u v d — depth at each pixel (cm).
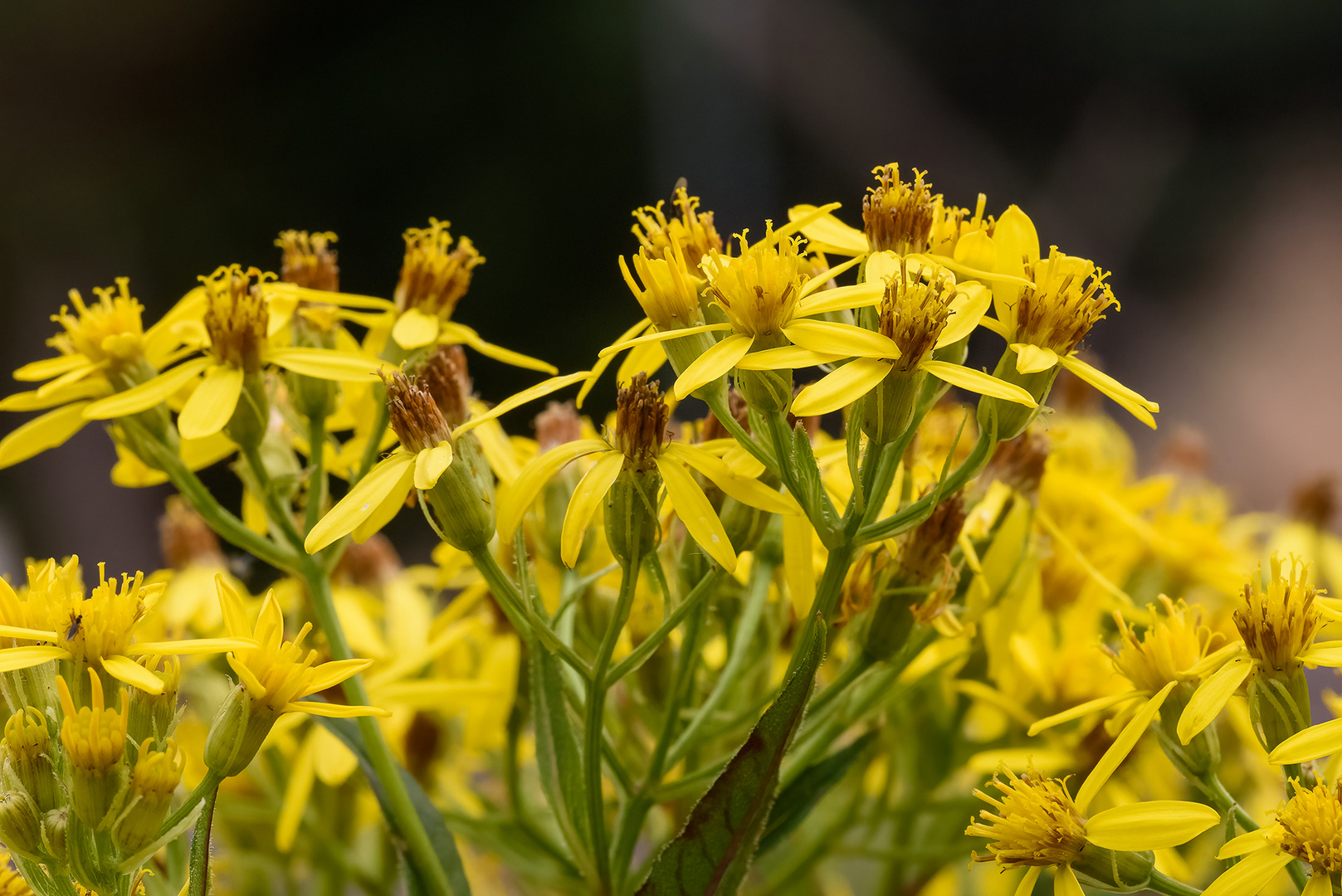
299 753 51
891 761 51
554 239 276
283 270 50
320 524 45
